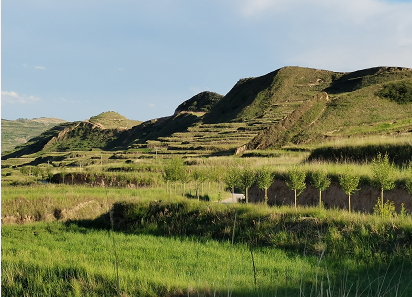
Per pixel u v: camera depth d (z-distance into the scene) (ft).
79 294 29.86
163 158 300.40
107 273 34.86
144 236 66.90
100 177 181.88
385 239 47.24
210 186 141.90
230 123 515.50
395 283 33.27
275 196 100.73
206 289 29.94
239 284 33.19
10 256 45.21
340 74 643.04
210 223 68.49
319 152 134.72
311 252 49.44
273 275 37.96
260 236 57.82
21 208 87.30
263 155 215.31
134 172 187.01
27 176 258.37
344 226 52.85
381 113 267.59
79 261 42.47
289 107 533.96
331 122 269.85
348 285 32.89
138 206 80.89
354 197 81.76
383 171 69.46
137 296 29.32
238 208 69.51
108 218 83.35
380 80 511.40
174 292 29.60
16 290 31.17
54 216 88.22
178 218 74.43
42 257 44.88
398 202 73.92
